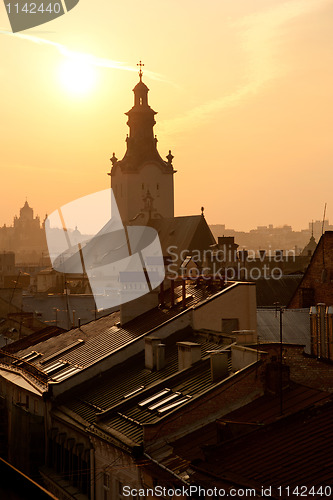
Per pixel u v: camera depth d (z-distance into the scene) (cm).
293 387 3694
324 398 3447
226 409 3606
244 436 3027
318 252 6700
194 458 3222
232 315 4872
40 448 4869
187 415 3572
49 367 5338
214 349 4394
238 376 3638
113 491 3831
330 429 2909
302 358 3903
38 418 4872
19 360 5944
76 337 5978
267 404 3575
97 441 4003
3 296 9306
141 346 4878
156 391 4094
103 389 4622
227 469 2822
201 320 4838
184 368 4228
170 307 5350
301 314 6000
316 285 6719
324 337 3909
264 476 2658
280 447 2873
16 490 1808
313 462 2662
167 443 3516
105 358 4841
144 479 3472
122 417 3975
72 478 4406
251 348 3862
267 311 6116
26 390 5156
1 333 8231
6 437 5697
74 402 4688
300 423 3045
